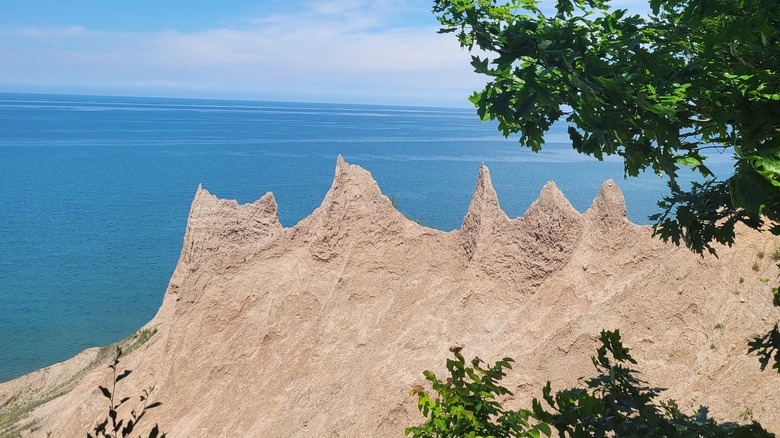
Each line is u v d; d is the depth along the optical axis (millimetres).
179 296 28516
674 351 20188
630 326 21000
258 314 28000
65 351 55125
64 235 104375
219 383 26875
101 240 100875
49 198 140250
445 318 25172
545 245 24406
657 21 7145
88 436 5066
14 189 151375
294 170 178250
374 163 192625
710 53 6484
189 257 29297
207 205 29953
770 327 19078
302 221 29547
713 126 6598
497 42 6625
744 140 5957
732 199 6176
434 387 7066
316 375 25656
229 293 28469
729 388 18469
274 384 25953
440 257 26859
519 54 6355
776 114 5879
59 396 36281
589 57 6121
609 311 21406
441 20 6918
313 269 28156
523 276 24766
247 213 30000
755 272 20516
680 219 7137
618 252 23172
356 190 28609
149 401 26875
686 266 21219
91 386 32062
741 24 5906
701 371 19328
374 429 21938
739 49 6324
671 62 7285
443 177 160875
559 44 6223
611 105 6348
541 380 21156
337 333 26516
